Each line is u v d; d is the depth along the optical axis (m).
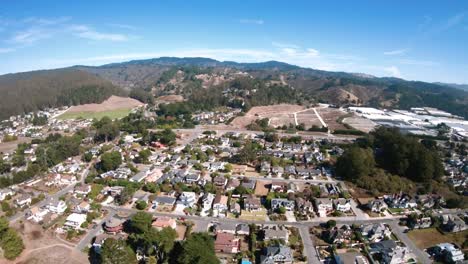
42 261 76.31
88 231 89.62
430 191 117.12
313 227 92.69
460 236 90.00
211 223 93.56
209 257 68.31
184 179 124.69
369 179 122.50
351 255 76.38
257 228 90.50
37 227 91.56
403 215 101.62
